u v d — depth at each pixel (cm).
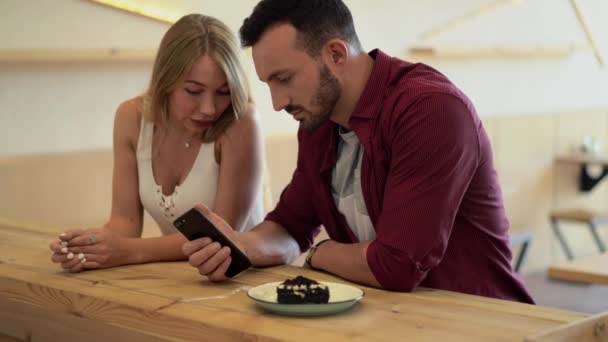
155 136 215
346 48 167
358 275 164
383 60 172
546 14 528
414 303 149
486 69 493
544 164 543
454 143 160
